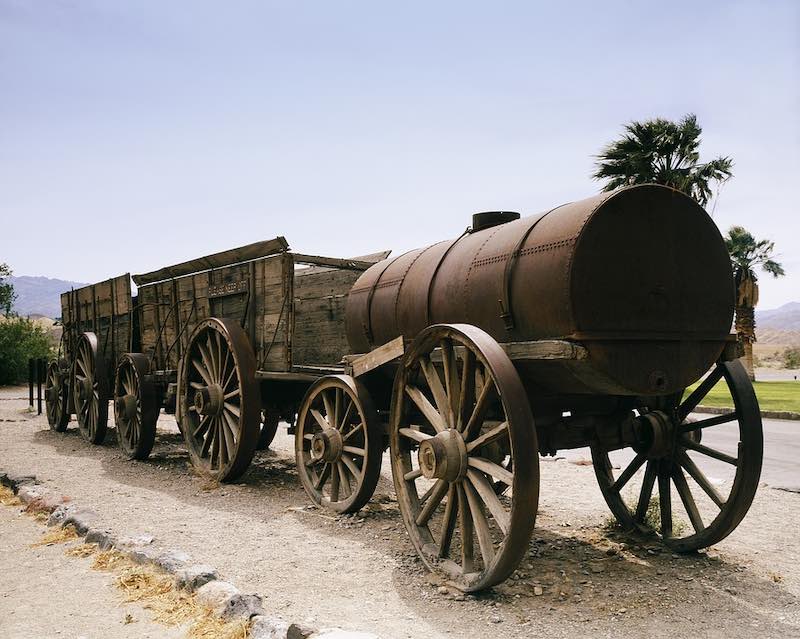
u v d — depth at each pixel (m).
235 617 3.97
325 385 6.85
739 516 5.04
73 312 13.09
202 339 8.63
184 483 8.13
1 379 29.84
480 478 4.65
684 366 4.75
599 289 4.46
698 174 19.39
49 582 4.74
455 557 5.28
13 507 7.01
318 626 3.99
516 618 4.17
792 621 4.14
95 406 11.20
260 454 10.23
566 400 5.33
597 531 6.04
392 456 5.50
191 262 9.15
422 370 5.63
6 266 32.62
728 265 5.01
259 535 5.92
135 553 5.07
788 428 14.01
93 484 8.01
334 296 8.02
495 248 5.20
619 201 4.57
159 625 4.03
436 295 5.65
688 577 4.88
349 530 6.08
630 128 20.20
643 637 3.91
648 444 5.44
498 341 5.05
